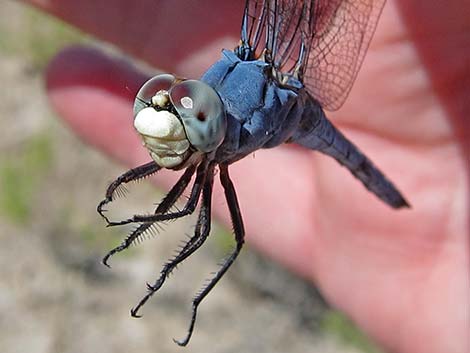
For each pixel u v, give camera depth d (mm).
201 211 49
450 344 74
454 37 68
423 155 75
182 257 48
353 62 56
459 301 74
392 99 72
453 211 74
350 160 62
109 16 73
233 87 48
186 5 71
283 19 52
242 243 51
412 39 68
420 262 76
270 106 49
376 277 77
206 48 72
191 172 48
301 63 53
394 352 78
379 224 76
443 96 71
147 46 74
